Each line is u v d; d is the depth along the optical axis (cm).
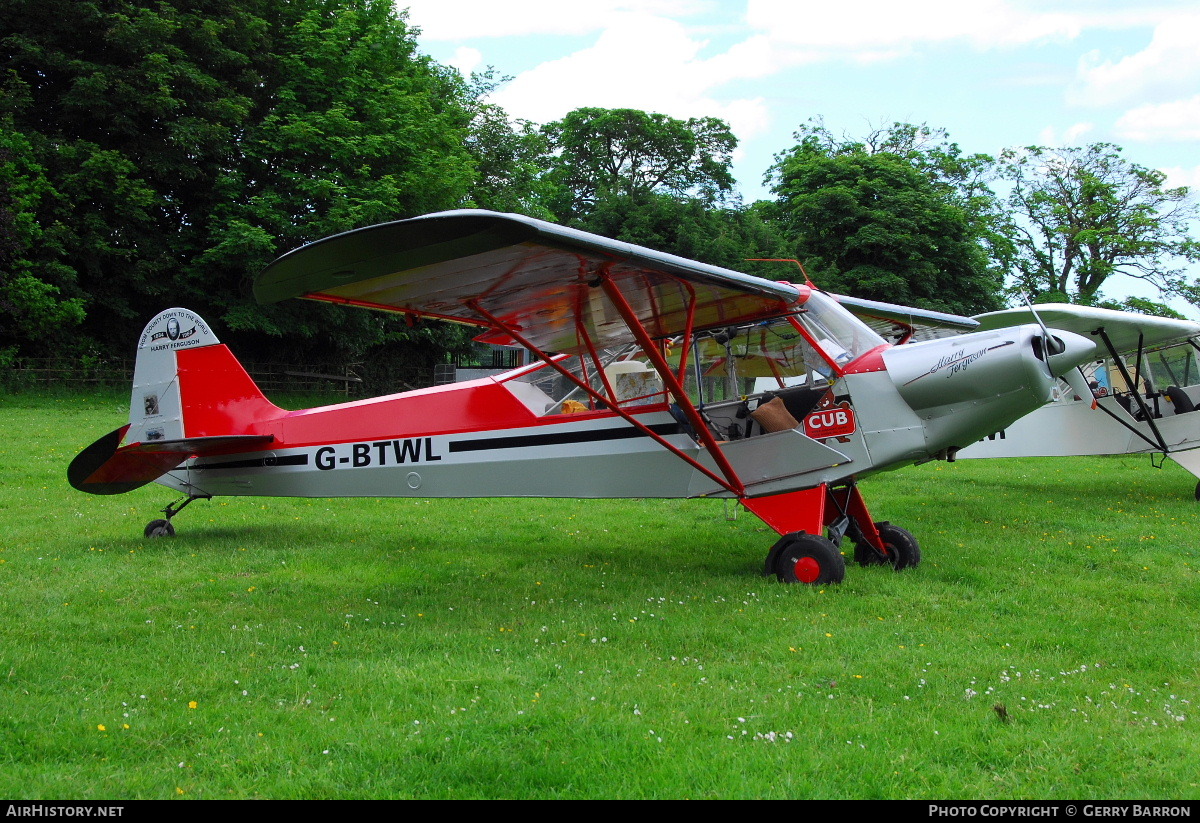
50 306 2161
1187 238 3934
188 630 478
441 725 340
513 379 712
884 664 423
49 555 680
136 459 766
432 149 2836
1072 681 402
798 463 630
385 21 2952
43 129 2378
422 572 647
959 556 704
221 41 2522
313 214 2505
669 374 582
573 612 525
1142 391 1135
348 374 2950
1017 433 1191
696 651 447
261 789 289
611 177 4550
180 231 2545
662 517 925
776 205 3959
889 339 914
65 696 369
